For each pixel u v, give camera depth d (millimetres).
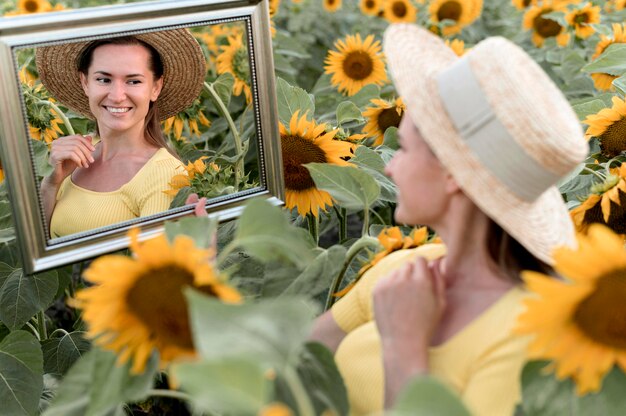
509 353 1392
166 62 2029
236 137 2510
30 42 1724
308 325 1154
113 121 1953
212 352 1106
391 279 1483
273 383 1282
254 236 1361
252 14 1994
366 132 3027
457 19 4656
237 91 2670
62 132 1987
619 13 4789
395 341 1432
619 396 1349
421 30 1679
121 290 1291
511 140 1401
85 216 1900
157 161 2021
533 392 1362
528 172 1415
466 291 1501
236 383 992
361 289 1785
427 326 1444
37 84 1968
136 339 1323
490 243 1490
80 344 2547
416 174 1507
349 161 2514
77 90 1992
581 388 1296
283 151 2361
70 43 1934
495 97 1408
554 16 4289
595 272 1241
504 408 1387
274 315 1155
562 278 1524
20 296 2367
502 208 1429
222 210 2053
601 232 1234
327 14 5375
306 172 2383
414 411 1015
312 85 5137
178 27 1911
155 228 1977
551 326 1260
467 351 1431
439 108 1455
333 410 1361
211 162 2250
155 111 2033
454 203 1490
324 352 1404
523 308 1417
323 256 1778
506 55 1444
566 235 1614
